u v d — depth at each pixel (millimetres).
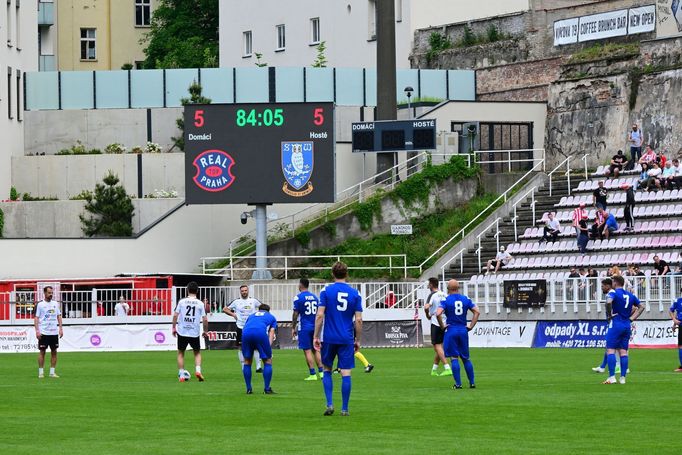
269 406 53938
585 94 140750
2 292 119750
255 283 124562
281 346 111625
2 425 47500
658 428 44844
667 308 98562
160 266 133750
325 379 49469
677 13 135250
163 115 150375
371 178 139000
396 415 49594
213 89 151625
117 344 110062
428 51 167625
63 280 122375
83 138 150750
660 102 132500
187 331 69188
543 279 104750
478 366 78625
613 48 140375
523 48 154875
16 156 145625
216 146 124188
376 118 145875
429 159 142000
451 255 132000
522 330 106062
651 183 125062
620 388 60688
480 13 170375
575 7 149125
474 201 140375
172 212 134375
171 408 53500
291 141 123625
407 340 109812
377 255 130375
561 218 130875
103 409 53344
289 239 133375
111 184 138000
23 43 151750
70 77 151375
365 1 172625
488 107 145625
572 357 88375
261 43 191875
